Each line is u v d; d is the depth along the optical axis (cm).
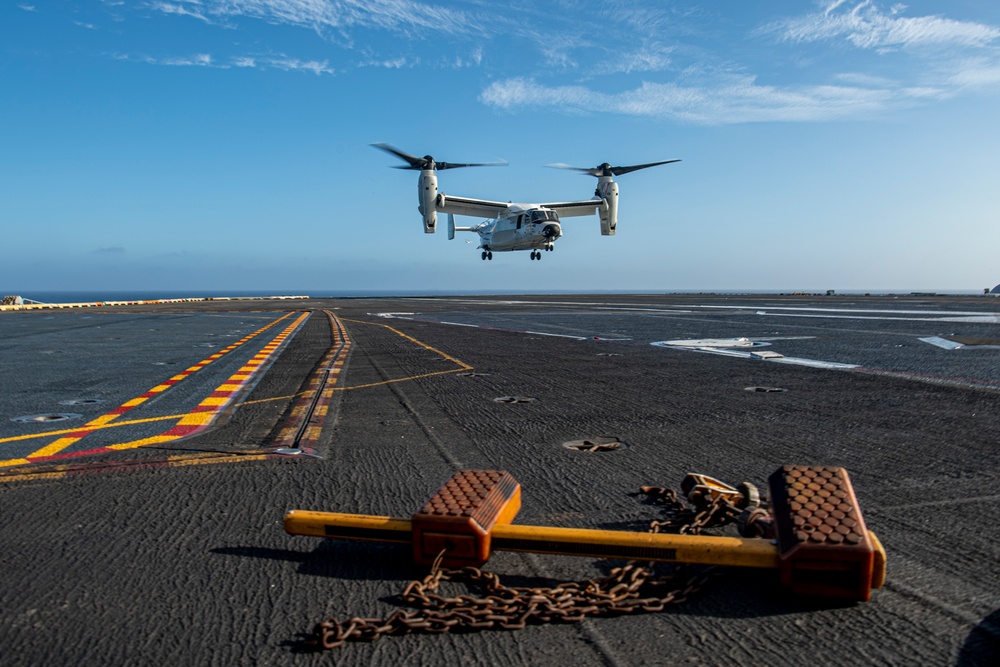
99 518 357
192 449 502
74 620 244
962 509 350
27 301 5422
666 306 3788
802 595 252
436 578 263
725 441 520
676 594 251
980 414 616
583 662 212
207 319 2739
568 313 2989
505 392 784
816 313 2680
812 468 278
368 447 511
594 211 4550
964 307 3241
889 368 950
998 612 238
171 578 281
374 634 228
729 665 208
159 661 216
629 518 343
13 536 331
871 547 235
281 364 1103
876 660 209
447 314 3128
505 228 4306
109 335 1803
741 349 1273
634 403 699
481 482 306
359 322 2483
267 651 221
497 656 216
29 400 749
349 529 292
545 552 269
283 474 438
